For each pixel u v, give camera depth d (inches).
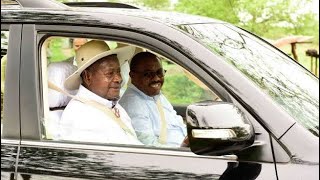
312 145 117.2
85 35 134.1
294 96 132.2
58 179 128.2
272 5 441.1
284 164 116.3
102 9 141.3
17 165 131.4
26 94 135.0
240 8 435.8
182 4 420.2
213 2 426.3
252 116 119.9
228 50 137.7
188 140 119.3
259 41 158.1
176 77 144.9
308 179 113.9
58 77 142.3
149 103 151.7
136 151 126.9
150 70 150.5
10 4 144.9
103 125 143.7
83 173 127.0
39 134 133.3
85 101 145.8
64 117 142.3
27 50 136.6
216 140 113.6
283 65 147.6
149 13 142.6
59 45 140.6
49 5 140.7
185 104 151.9
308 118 125.5
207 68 124.6
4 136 135.0
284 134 118.1
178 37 128.7
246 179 117.0
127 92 151.9
